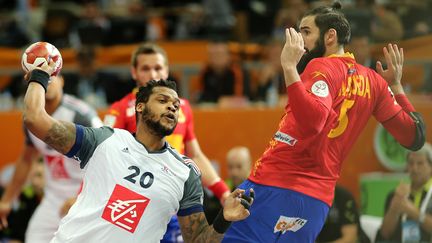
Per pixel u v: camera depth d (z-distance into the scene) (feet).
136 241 33.53
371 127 65.82
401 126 37.50
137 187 33.71
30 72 34.06
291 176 35.53
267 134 67.05
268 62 77.05
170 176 34.22
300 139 35.14
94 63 77.46
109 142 34.14
